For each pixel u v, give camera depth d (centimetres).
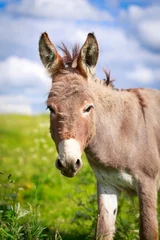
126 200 586
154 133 511
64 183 902
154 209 491
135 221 589
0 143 1391
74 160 403
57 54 462
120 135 497
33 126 1712
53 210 745
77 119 420
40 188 838
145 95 532
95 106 482
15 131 1584
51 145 1330
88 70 454
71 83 436
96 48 453
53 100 429
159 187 527
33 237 443
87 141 453
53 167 1030
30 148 1299
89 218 590
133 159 495
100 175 520
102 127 489
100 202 525
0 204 527
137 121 505
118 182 514
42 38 457
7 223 454
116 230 557
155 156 501
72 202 775
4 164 1059
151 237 483
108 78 518
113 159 496
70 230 632
